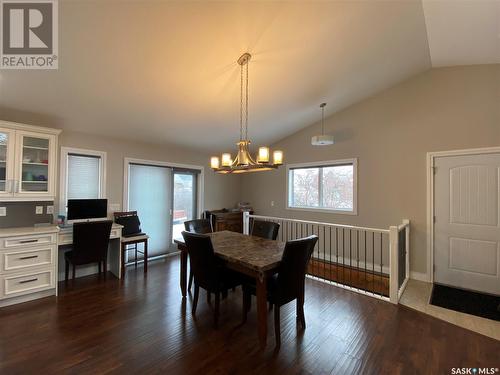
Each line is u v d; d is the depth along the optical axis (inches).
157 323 95.7
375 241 165.3
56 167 135.9
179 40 93.7
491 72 127.4
